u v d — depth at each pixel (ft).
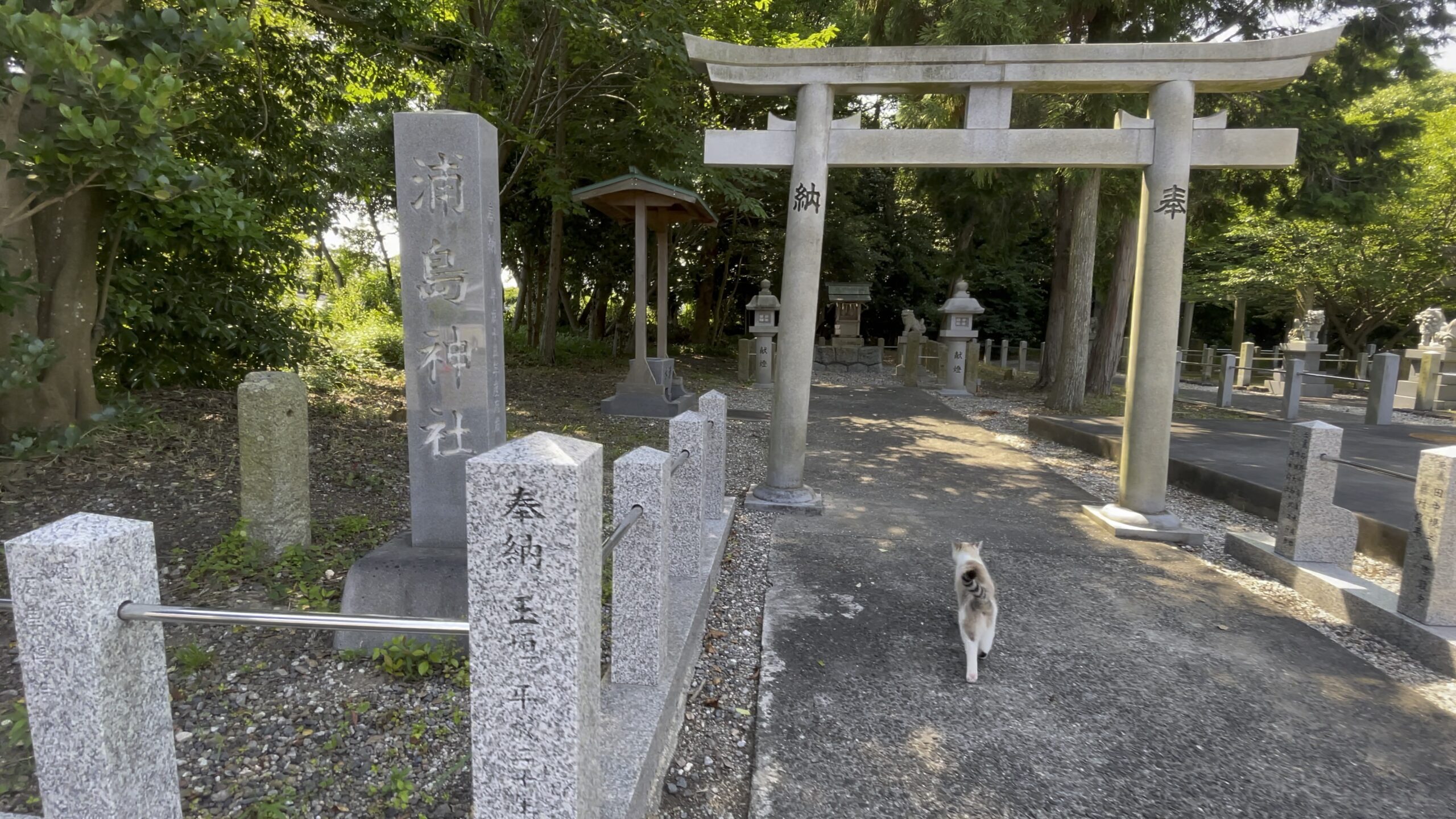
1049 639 11.89
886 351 90.94
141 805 5.25
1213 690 10.38
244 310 23.08
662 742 8.46
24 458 15.03
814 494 19.57
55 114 12.12
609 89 37.58
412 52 23.36
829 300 67.41
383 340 40.42
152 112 10.93
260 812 7.16
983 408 41.27
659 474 8.76
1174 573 14.94
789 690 10.18
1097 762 8.73
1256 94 35.01
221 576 11.84
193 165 14.38
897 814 7.80
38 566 4.72
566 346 59.98
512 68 27.91
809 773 8.43
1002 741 9.12
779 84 17.71
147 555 5.26
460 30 23.61
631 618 8.94
